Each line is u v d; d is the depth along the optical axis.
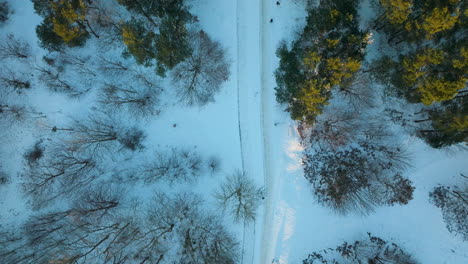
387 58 27.75
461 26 23.81
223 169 29.77
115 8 29.56
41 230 28.97
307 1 29.89
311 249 29.02
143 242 29.09
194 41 29.55
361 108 29.38
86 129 29.70
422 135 29.30
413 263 28.17
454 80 23.66
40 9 27.72
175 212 29.30
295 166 29.77
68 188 29.61
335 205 28.75
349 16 24.95
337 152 29.33
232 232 29.25
